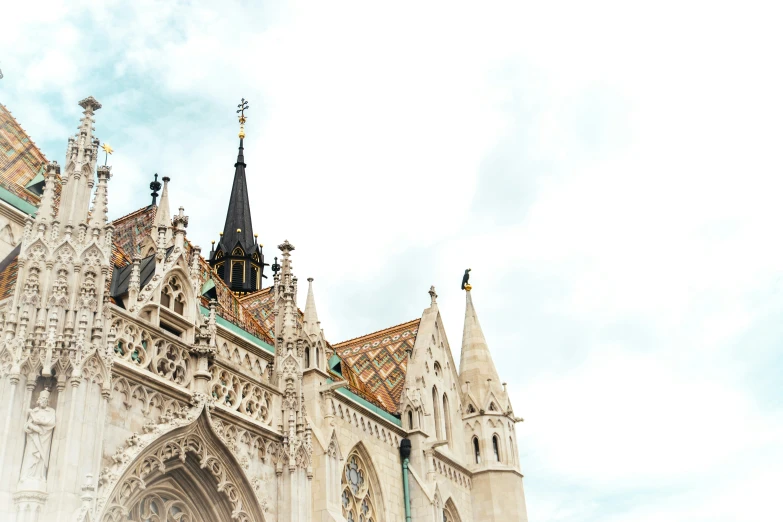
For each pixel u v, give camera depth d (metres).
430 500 46.25
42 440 24.19
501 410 56.91
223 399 32.41
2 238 34.41
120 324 28.73
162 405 29.48
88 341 26.03
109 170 29.30
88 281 26.70
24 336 25.06
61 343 25.44
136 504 28.31
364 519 43.12
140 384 28.70
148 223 45.38
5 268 32.47
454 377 57.38
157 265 32.03
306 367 41.72
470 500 53.81
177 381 30.66
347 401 43.62
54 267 26.61
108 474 26.19
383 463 45.66
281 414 34.97
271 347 41.47
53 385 25.30
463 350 60.06
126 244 44.09
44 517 23.47
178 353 31.05
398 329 58.91
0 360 24.61
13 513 23.17
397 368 54.84
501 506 53.81
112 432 27.17
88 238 27.59
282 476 33.69
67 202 28.09
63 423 24.64
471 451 55.56
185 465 30.08
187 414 29.91
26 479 23.62
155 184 50.62
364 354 56.62
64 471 24.00
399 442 48.06
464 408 57.09
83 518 23.78
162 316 31.61
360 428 44.44
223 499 30.95
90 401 25.47
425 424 49.62
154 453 28.41
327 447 39.53
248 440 32.81
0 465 23.36
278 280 39.28
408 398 49.28
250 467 32.47
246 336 40.47
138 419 28.36
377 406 47.75
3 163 37.56
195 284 33.34
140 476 27.59
